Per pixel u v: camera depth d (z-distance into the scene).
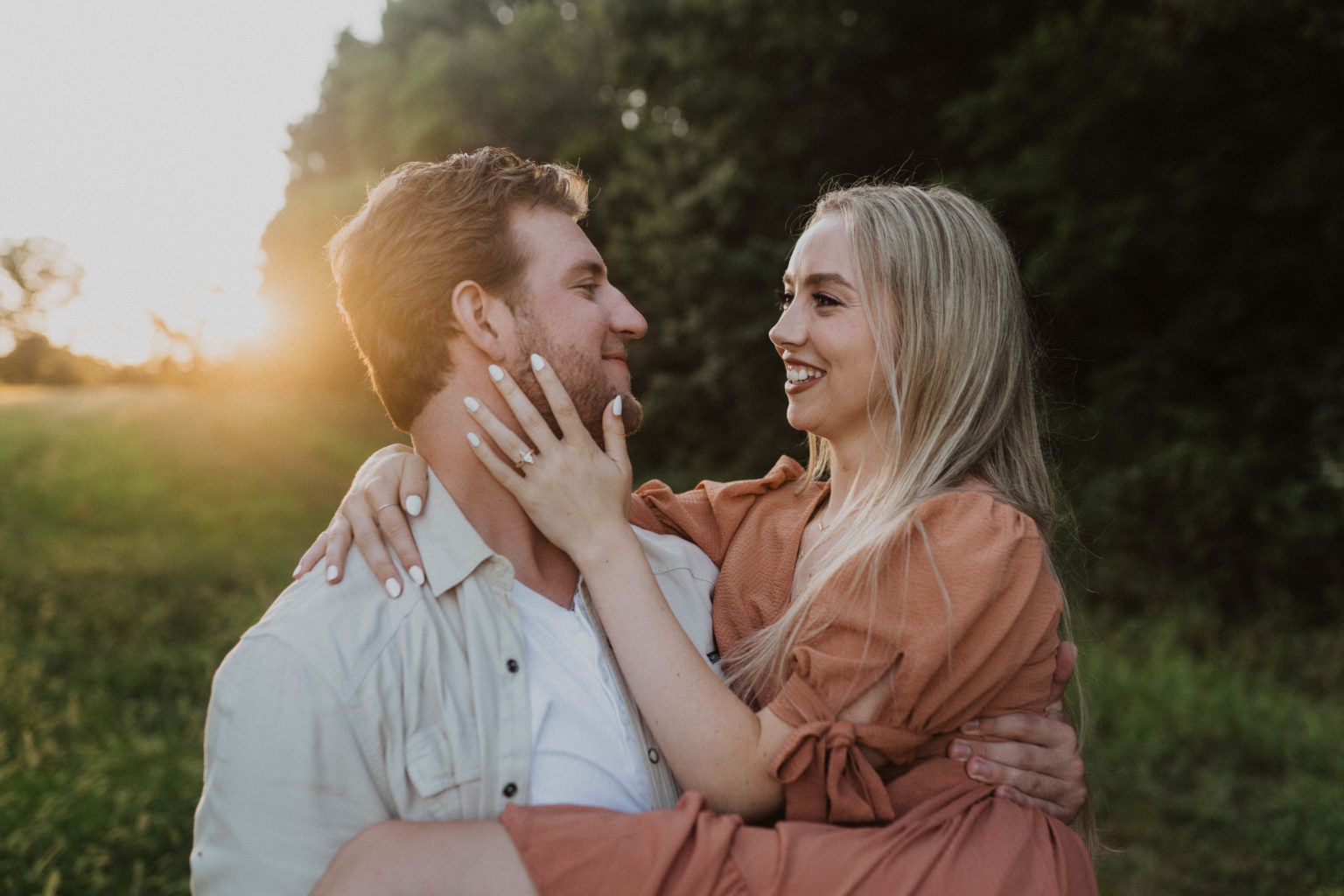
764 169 12.00
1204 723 5.29
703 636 1.57
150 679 5.53
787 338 1.59
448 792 1.14
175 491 13.73
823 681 1.23
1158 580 8.05
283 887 1.03
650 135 13.78
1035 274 8.70
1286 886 3.73
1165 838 4.11
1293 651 6.87
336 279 1.45
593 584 1.28
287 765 1.06
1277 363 8.62
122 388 25.81
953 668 1.23
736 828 1.11
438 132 19.59
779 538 1.67
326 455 17.39
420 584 1.22
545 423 1.32
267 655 1.11
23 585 7.80
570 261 1.37
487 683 1.21
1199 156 8.48
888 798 1.23
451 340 1.33
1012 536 1.27
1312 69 7.86
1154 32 7.88
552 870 1.01
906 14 10.23
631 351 14.04
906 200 1.57
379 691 1.13
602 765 1.25
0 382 42.44
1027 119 9.11
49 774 3.62
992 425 1.51
